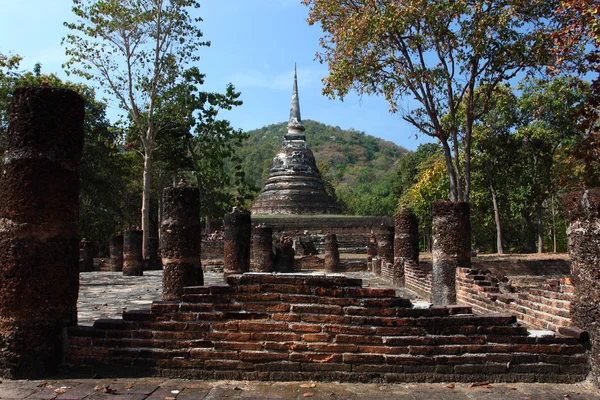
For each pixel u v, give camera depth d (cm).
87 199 3759
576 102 2623
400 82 1950
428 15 1728
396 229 1856
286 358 569
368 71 1956
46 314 588
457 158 2014
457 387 545
